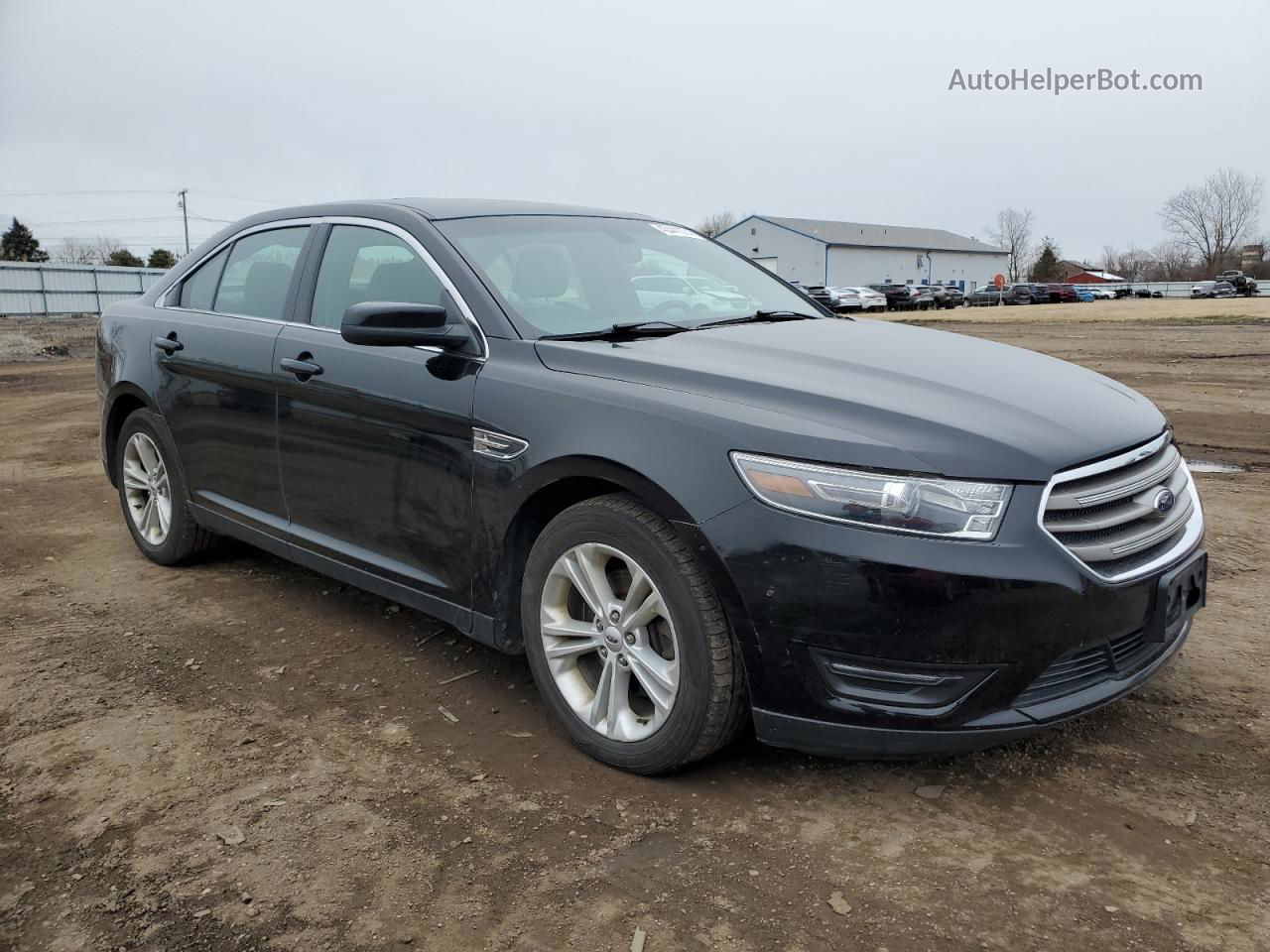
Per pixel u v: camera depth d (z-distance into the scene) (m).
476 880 2.36
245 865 2.43
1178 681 3.36
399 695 3.38
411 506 3.32
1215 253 99.62
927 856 2.42
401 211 3.66
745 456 2.51
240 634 3.96
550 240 3.70
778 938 2.13
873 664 2.41
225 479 4.22
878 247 88.62
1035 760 2.87
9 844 2.54
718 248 4.42
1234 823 2.53
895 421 2.48
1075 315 33.12
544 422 2.88
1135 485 2.66
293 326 3.85
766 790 2.74
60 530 5.70
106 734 3.12
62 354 23.03
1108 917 2.18
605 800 2.70
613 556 2.82
